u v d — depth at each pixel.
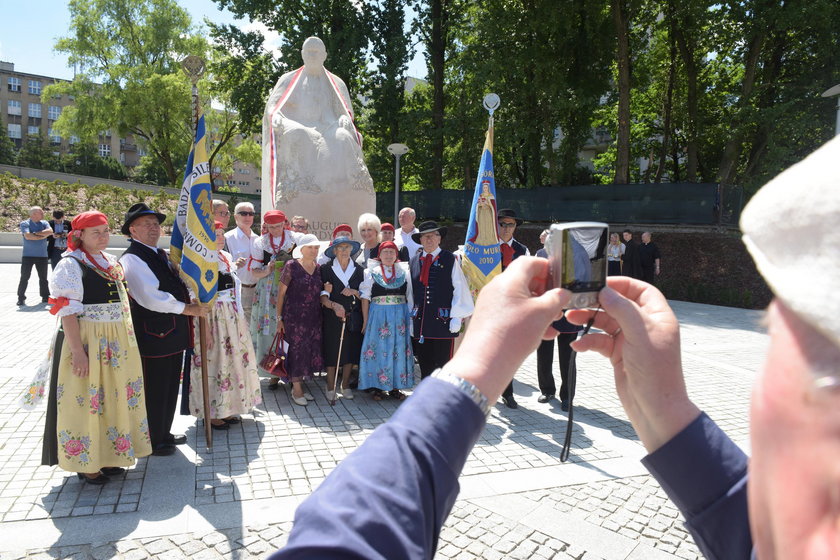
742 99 18.44
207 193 4.56
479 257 6.19
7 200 23.11
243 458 4.42
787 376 0.38
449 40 24.12
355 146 9.34
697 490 0.81
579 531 3.43
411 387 6.05
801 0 17.03
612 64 22.06
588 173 27.23
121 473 4.06
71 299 3.63
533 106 21.91
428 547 0.60
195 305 4.38
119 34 36.88
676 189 17.16
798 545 0.36
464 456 0.66
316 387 6.59
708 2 18.20
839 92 12.57
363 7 23.78
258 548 3.15
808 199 0.36
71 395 3.71
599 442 4.96
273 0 23.70
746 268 15.44
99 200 25.77
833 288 0.33
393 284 5.98
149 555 3.07
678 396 0.83
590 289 0.78
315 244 5.88
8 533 3.24
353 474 0.62
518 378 7.29
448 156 25.06
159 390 4.36
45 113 84.56
